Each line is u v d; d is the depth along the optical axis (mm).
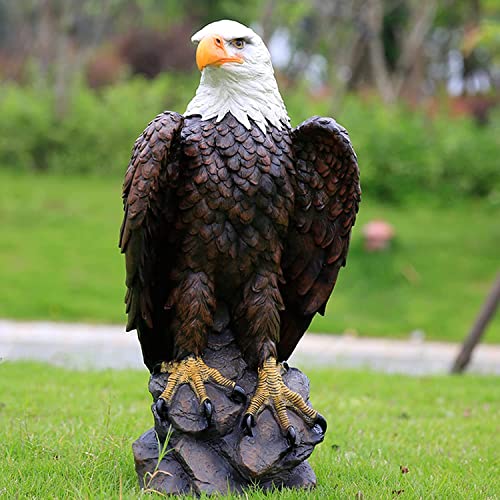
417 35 30109
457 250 20375
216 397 5703
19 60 37094
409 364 13250
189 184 5484
